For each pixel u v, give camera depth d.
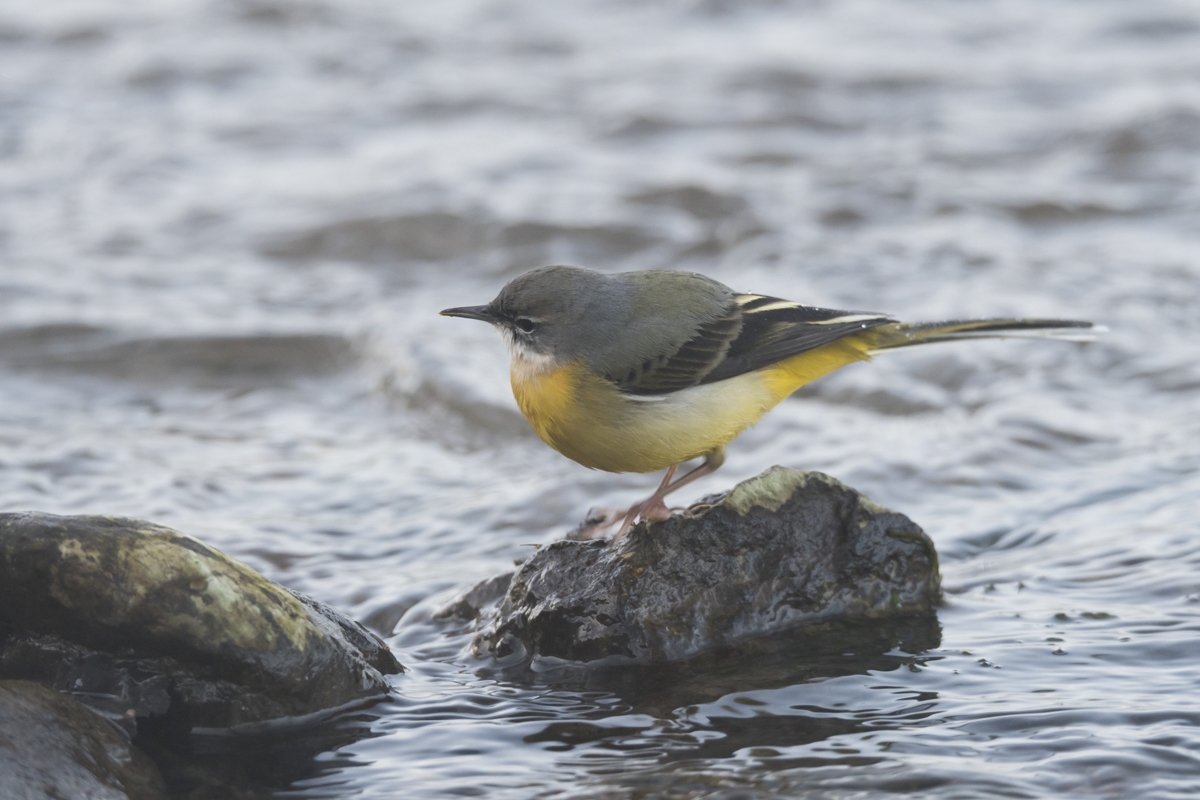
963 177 23.41
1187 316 16.98
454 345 17.08
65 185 24.86
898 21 36.03
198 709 7.57
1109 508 11.22
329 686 7.82
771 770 6.70
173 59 31.36
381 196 23.08
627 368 9.02
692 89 29.47
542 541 11.33
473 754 7.18
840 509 9.09
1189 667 7.82
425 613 9.61
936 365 15.98
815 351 9.71
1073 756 6.65
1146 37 33.38
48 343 17.44
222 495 12.60
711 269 20.09
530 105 28.97
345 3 36.12
